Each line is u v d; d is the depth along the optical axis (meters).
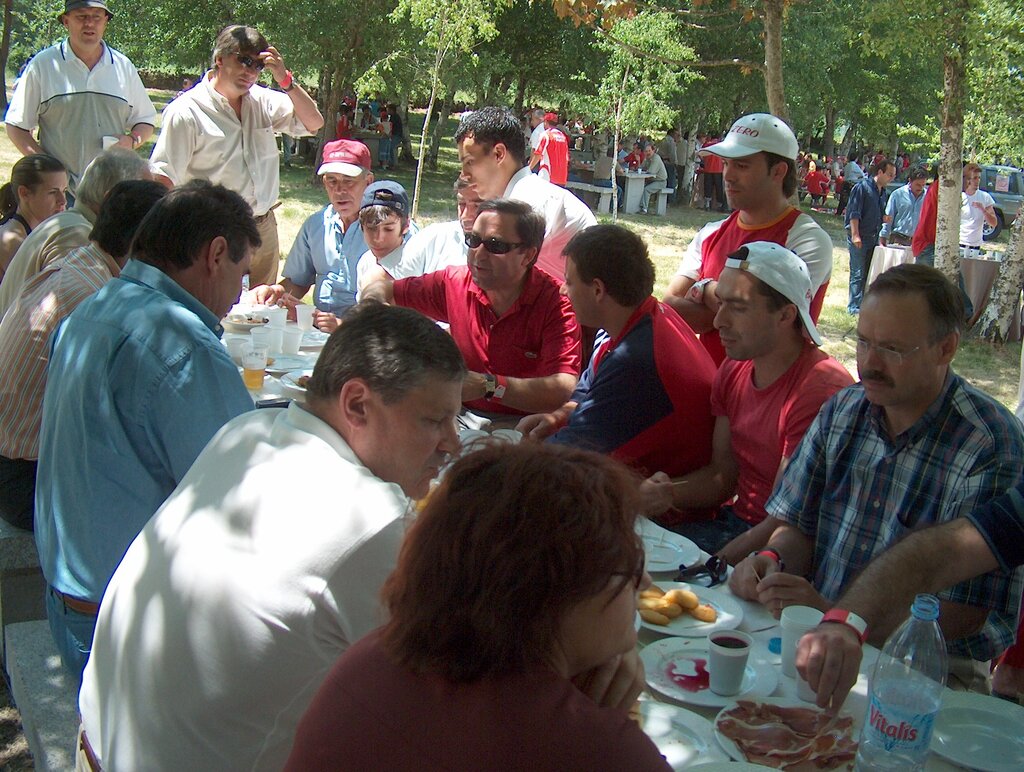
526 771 1.07
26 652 2.86
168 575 1.64
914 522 2.44
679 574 2.49
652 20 14.70
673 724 1.82
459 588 1.09
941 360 2.36
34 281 3.39
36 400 3.25
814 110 28.36
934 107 32.34
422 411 1.73
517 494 1.11
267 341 4.36
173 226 2.55
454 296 4.18
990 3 8.81
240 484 1.66
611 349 3.51
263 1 17.25
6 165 16.14
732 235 4.29
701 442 3.47
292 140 21.72
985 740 1.83
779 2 7.88
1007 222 21.03
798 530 2.71
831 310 11.24
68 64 6.73
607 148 19.25
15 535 3.36
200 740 1.60
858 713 1.88
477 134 4.60
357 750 1.13
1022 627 2.89
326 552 1.55
